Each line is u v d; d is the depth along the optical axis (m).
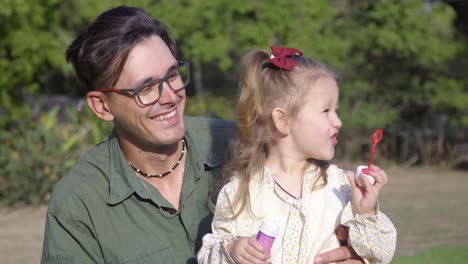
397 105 18.25
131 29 3.26
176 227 3.46
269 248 3.04
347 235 3.37
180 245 3.46
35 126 13.35
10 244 9.73
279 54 3.51
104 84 3.29
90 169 3.50
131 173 3.44
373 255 3.20
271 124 3.44
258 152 3.46
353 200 3.25
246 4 14.59
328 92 3.38
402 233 9.87
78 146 12.80
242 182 3.40
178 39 14.98
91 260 3.39
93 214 3.39
